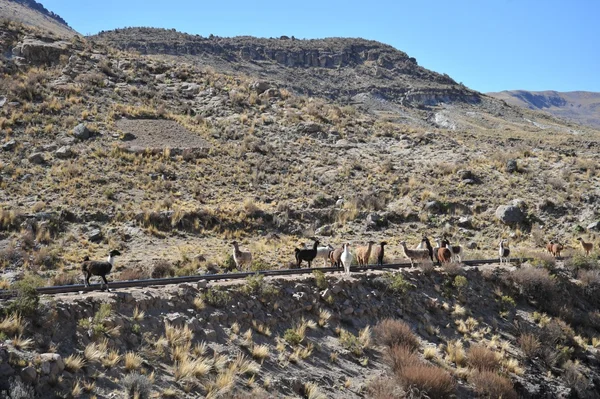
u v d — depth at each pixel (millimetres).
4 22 67250
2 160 38875
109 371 13594
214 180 43000
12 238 28703
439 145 58344
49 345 13477
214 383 14484
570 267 30812
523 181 47312
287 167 48094
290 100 66375
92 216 33156
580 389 21047
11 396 11188
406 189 45094
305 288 21109
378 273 24375
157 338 15789
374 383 16828
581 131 147125
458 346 21281
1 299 14961
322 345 18766
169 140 48750
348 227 38125
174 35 195875
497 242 37500
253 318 18641
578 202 43250
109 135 46969
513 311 25953
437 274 26234
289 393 15531
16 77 55062
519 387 19672
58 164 40031
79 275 23594
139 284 18688
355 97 177875
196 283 19156
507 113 176750
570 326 26047
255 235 35062
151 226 32719
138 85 62188
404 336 20062
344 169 48281
